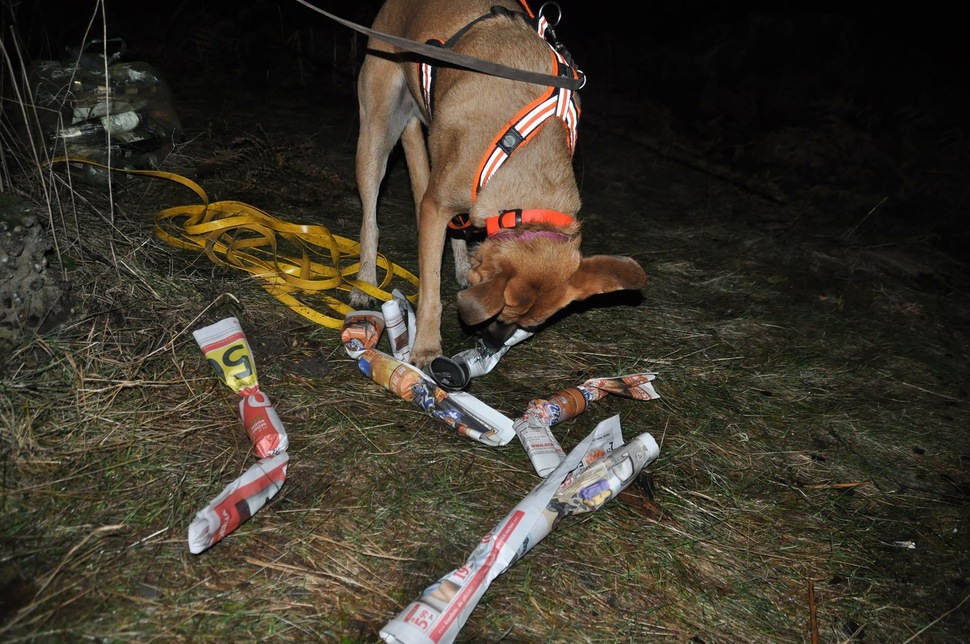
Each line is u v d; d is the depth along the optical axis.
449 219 3.32
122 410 2.64
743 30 9.06
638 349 3.83
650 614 2.40
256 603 2.14
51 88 4.24
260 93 6.40
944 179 7.11
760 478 3.12
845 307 4.71
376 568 2.33
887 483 3.26
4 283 2.61
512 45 3.28
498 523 2.45
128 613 2.03
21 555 2.11
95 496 2.33
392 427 2.90
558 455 2.82
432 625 2.07
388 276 3.90
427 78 3.43
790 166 6.98
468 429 2.85
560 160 3.15
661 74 8.51
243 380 2.79
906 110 8.22
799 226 5.77
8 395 2.54
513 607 2.31
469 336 3.67
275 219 4.16
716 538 2.76
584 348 3.74
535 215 3.02
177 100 5.82
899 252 5.65
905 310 4.80
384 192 5.05
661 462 3.06
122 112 4.41
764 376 3.83
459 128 3.16
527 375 3.45
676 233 5.32
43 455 2.41
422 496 2.62
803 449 3.36
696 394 3.56
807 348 4.18
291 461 2.64
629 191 5.94
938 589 2.76
